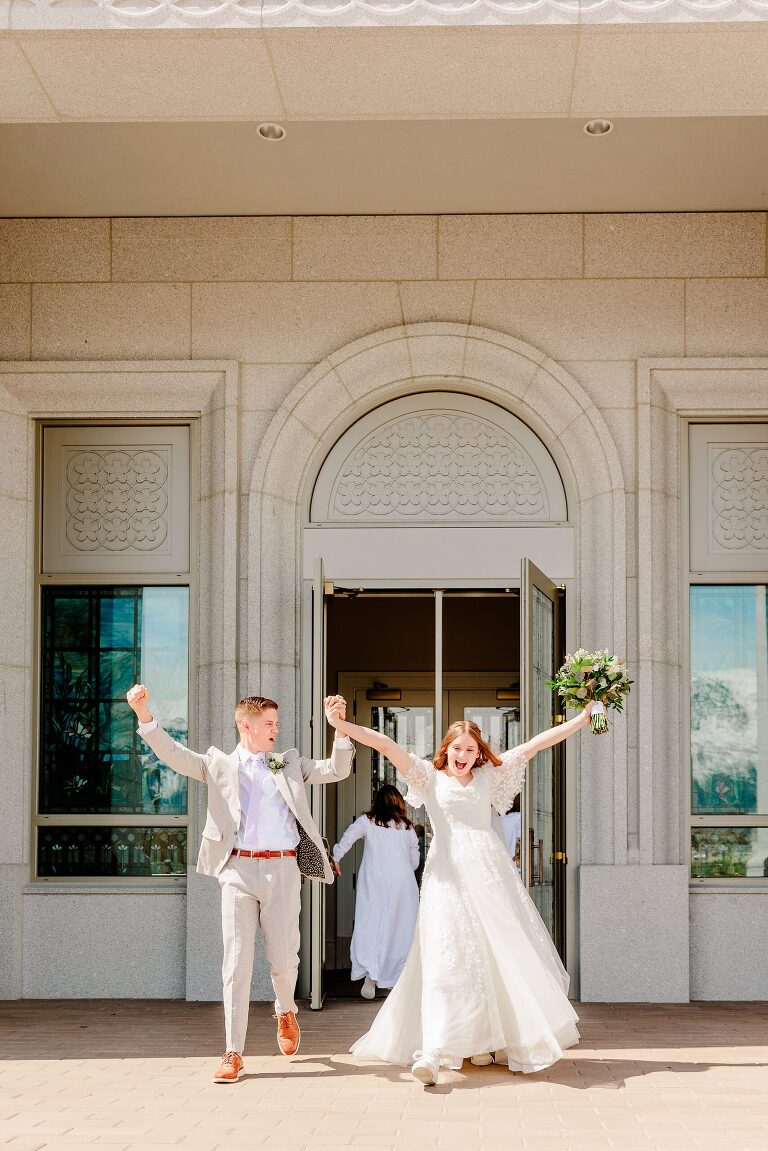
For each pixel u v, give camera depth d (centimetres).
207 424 873
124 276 879
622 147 777
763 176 816
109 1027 718
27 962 836
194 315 876
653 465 849
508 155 789
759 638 863
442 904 577
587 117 658
